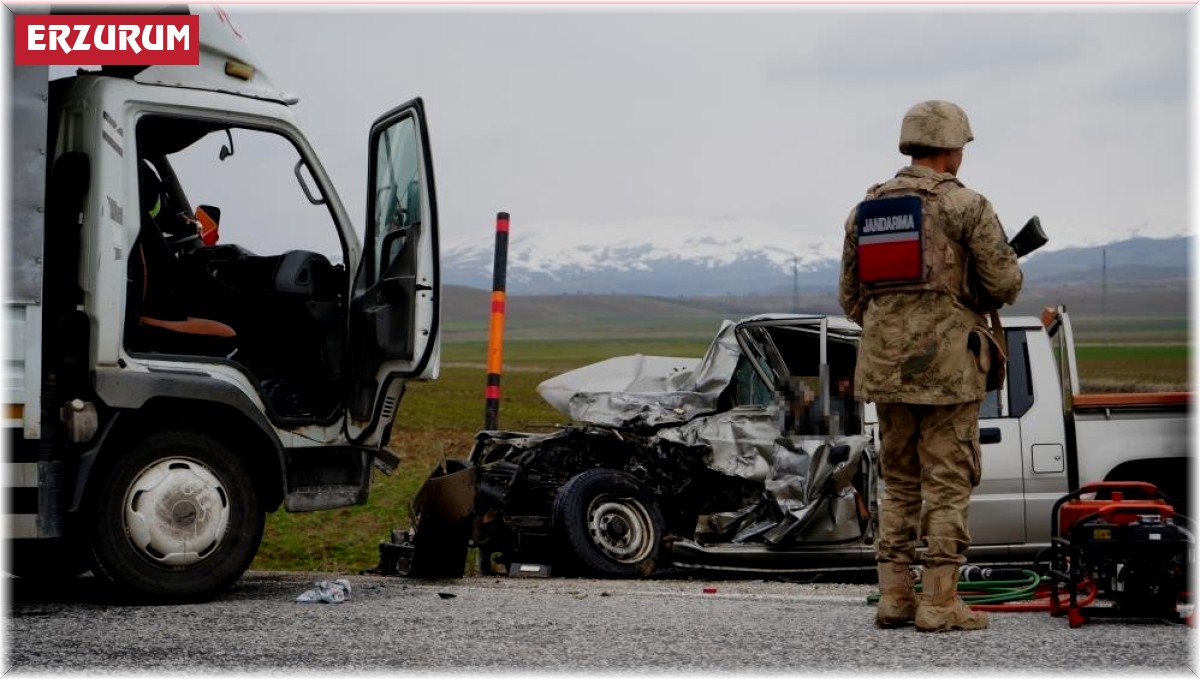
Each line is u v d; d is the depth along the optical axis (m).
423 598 7.45
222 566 7.34
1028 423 9.93
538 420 36.25
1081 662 5.12
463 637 5.83
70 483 6.96
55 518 6.89
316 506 7.85
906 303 5.85
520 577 10.11
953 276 5.82
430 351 7.74
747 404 10.73
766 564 9.75
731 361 10.80
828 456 9.66
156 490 7.18
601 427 10.52
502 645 5.62
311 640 5.79
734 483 10.39
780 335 10.44
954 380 5.78
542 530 10.18
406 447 24.81
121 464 7.11
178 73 7.52
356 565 12.66
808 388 9.97
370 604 7.11
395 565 9.73
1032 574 7.54
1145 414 10.00
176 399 7.34
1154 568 6.01
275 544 13.56
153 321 7.41
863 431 9.80
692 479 10.41
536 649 5.52
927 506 5.93
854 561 9.77
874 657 5.27
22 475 6.81
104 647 5.66
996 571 7.66
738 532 10.05
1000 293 5.81
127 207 7.20
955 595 5.95
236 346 8.02
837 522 9.66
